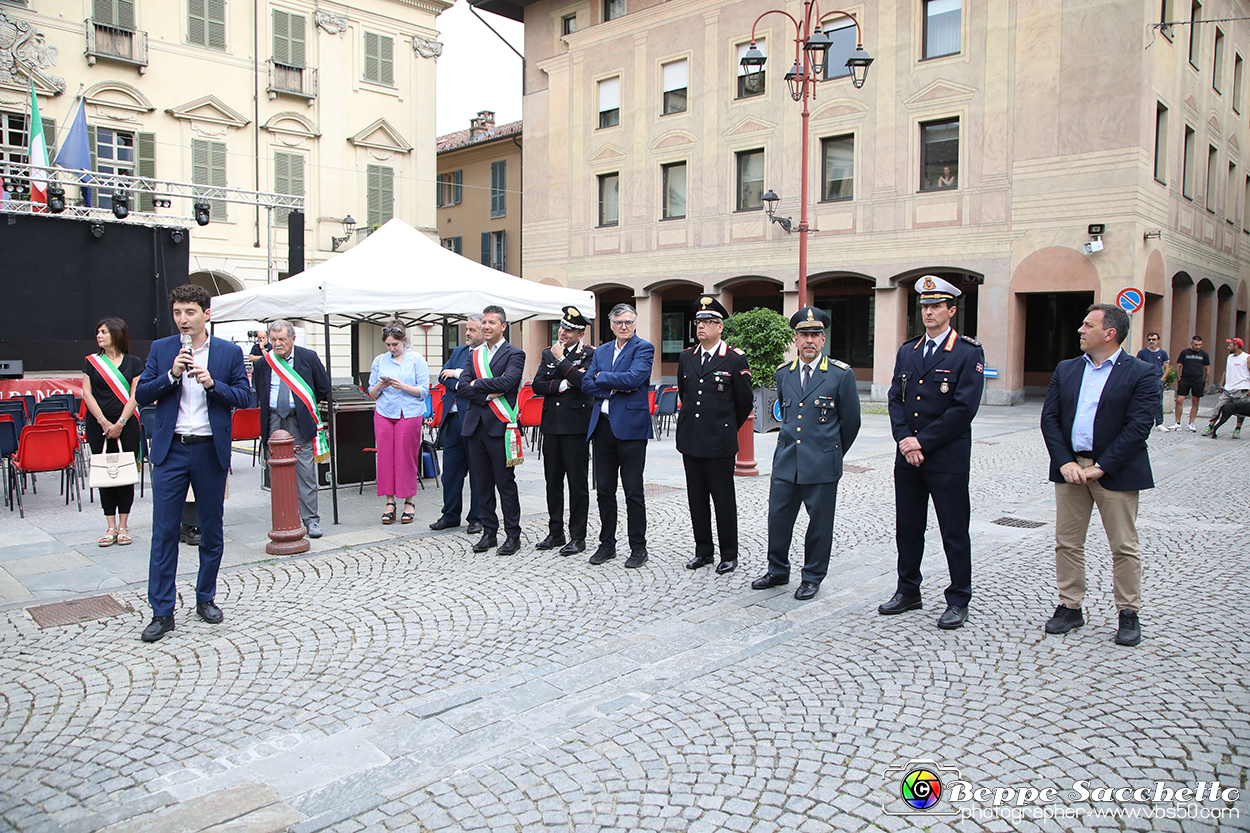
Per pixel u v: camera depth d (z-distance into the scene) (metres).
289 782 3.30
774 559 5.86
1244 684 4.17
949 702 4.00
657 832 2.96
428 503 8.94
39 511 8.43
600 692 4.15
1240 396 14.27
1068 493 4.92
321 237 26.20
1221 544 7.10
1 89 20.78
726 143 24.98
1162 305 21.16
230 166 24.47
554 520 6.98
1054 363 24.98
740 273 24.91
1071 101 19.64
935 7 21.45
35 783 3.29
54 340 12.74
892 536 7.52
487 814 3.07
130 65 22.61
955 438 5.04
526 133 30.38
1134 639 4.72
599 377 6.25
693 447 6.20
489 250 34.62
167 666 4.46
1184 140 22.02
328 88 26.17
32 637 4.88
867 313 26.64
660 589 5.89
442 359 28.97
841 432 5.68
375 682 4.27
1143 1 18.72
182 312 4.87
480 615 5.31
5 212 12.22
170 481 4.89
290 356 7.42
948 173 21.53
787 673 4.38
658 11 26.11
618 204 27.78
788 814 3.07
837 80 22.84
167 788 3.26
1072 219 19.78
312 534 7.35
